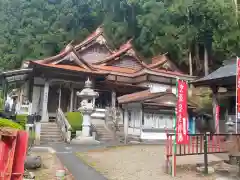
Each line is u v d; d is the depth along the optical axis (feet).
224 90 70.49
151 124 76.69
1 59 164.14
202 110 88.02
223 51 109.50
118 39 172.86
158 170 35.58
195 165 37.50
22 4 186.29
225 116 68.59
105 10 184.96
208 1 110.22
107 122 87.45
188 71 147.84
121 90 118.21
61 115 78.18
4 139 15.26
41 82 102.42
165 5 147.64
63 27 174.09
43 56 160.56
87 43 132.77
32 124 60.49
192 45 133.90
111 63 132.67
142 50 168.14
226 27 105.50
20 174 15.38
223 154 45.37
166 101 77.97
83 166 37.88
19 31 173.17
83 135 69.10
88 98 71.36
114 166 38.24
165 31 134.51
